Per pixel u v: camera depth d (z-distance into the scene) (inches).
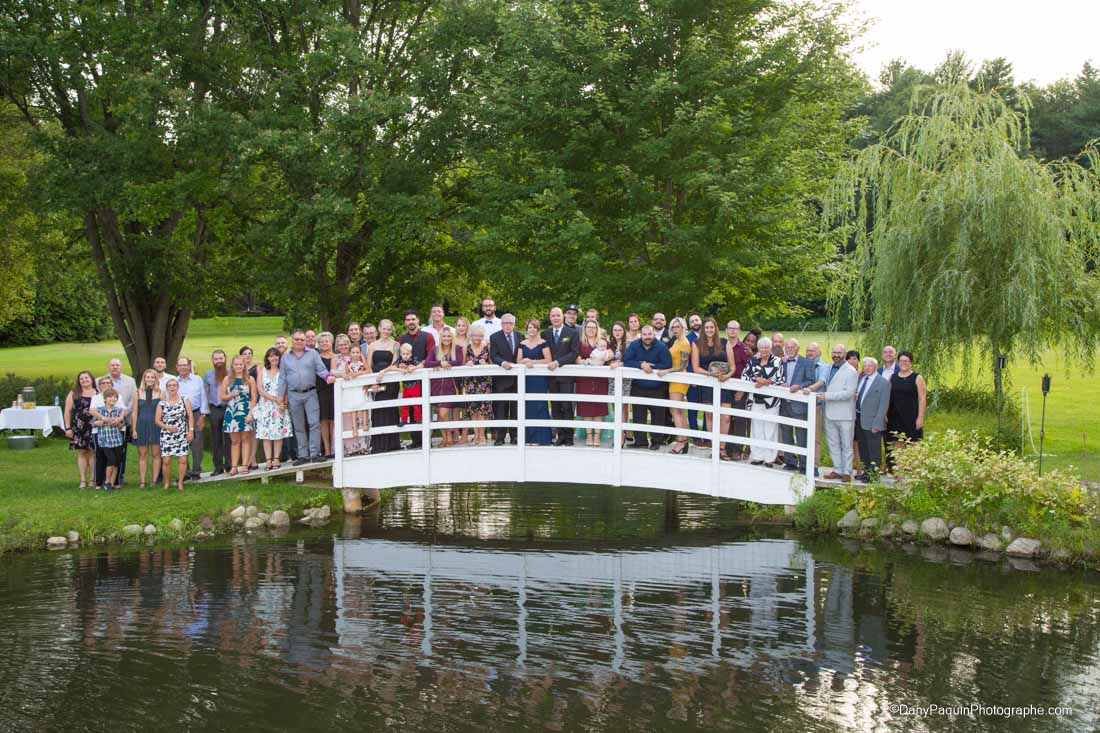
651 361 478.0
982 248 548.1
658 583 397.4
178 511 474.6
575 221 657.0
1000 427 573.6
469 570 418.3
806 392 466.6
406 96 749.3
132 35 718.5
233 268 848.9
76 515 457.4
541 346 489.4
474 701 279.0
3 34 698.8
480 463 494.9
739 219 665.6
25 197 792.3
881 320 586.2
